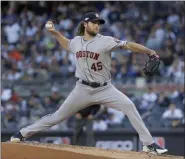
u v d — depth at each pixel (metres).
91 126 30.89
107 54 19.00
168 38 51.22
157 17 55.66
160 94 40.75
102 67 19.08
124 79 44.38
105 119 38.16
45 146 19.55
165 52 49.28
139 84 43.09
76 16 56.97
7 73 45.78
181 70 46.41
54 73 45.75
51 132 35.19
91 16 18.94
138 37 52.12
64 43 19.94
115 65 45.69
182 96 41.12
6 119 38.22
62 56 48.03
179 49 50.34
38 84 43.66
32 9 57.91
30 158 19.16
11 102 40.47
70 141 35.31
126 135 35.69
